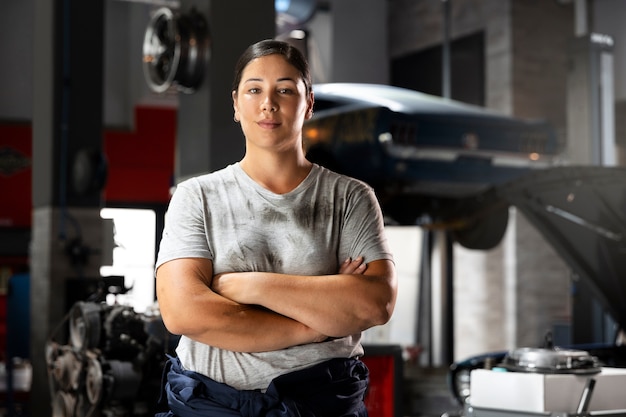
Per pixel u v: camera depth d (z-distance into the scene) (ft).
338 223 6.95
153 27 21.27
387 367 16.02
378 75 47.78
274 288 6.54
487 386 9.96
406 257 38.86
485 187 24.13
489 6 42.22
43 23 29.94
